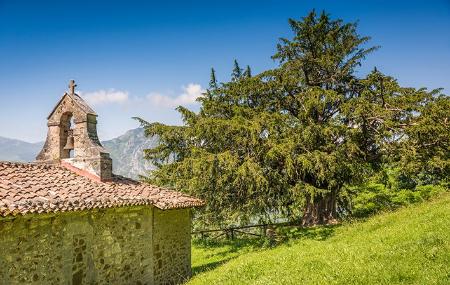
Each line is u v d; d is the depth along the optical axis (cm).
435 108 1582
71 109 1213
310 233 1662
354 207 2256
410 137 1680
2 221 708
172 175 1867
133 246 1047
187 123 1948
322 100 1738
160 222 1184
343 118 1781
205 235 2120
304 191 1688
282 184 1758
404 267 644
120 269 991
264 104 1975
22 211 704
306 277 722
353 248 902
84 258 888
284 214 1948
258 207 1858
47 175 1020
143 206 1073
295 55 1983
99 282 920
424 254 689
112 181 1181
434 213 1053
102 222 952
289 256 1013
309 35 1955
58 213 794
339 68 1919
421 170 1767
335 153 1638
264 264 964
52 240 810
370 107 1628
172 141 1969
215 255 1719
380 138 1678
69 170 1146
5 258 709
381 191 2539
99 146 1180
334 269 733
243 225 1959
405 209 1402
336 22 2002
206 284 893
